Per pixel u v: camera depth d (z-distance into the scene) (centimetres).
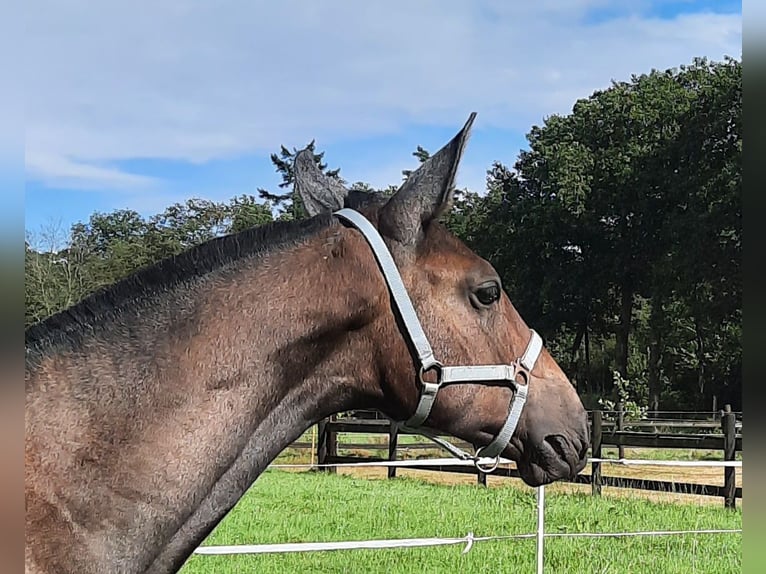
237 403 249
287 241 268
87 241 4503
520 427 284
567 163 5050
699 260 4266
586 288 5069
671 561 796
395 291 265
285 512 1107
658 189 4838
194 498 240
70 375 235
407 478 1577
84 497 225
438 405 274
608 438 1390
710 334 4672
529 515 1081
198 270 258
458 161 266
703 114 4519
